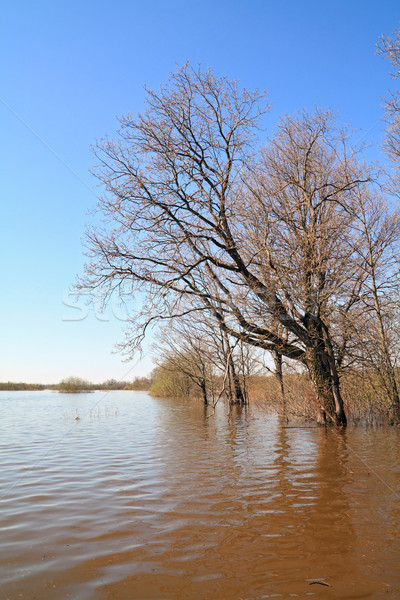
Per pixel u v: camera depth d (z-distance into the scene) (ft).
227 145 58.29
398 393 66.90
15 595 15.37
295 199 64.90
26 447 48.19
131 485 30.32
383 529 21.34
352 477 31.96
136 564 17.79
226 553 18.71
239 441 50.78
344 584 15.99
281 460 38.78
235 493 27.96
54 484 30.89
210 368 125.70
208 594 15.42
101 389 315.78
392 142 53.52
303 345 64.44
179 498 26.94
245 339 63.72
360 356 65.26
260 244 59.93
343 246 63.77
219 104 57.72
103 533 21.17
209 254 61.72
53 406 122.62
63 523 22.65
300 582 16.20
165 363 143.54
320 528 21.54
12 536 20.92
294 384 73.92
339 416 61.05
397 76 45.06
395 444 46.52
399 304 65.87
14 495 28.07
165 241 58.39
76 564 17.83
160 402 143.64
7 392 256.11
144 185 56.90
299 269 57.93
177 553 18.79
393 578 16.40
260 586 15.93
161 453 43.19
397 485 29.58
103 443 50.75
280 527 21.74
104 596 15.30
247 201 62.28
